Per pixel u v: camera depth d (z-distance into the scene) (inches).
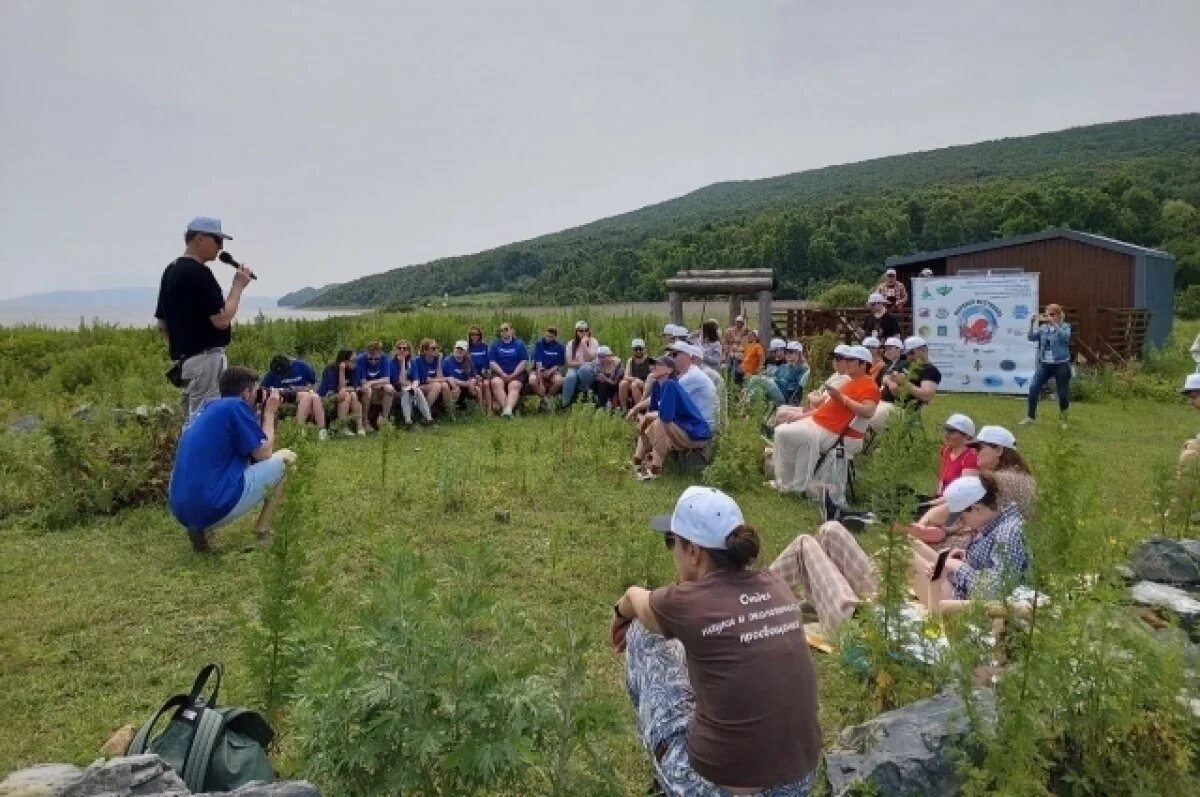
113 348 774.5
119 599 244.7
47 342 857.5
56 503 317.7
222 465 281.3
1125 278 875.4
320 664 127.9
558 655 133.6
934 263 979.3
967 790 137.9
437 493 352.8
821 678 201.0
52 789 108.8
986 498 212.7
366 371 510.6
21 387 674.2
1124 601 184.1
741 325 695.1
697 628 133.1
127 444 340.5
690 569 143.4
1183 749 147.3
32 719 182.9
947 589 207.3
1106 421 604.7
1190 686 153.9
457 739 119.9
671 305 765.9
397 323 820.0
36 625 226.7
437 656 122.6
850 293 1203.9
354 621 167.0
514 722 119.2
